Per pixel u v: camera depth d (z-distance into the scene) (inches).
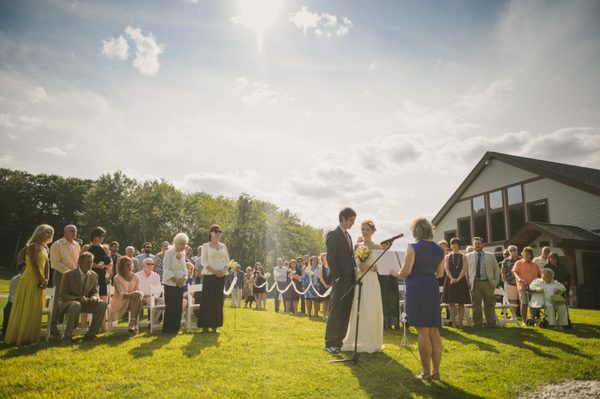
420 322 171.6
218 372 181.0
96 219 1758.1
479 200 952.3
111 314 295.0
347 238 241.6
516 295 384.2
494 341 259.0
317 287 438.6
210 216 1955.0
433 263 177.0
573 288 639.1
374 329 227.1
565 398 150.3
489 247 906.7
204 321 290.4
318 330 308.2
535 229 712.4
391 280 329.1
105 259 303.3
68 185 2397.9
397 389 159.5
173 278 287.3
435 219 1047.0
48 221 2354.8
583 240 663.8
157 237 1700.3
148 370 181.3
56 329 274.2
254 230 1927.9
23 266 271.0
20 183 2311.8
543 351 227.5
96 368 183.6
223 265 301.1
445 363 200.2
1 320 363.3
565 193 770.8
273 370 184.9
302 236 2620.6
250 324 346.0
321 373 180.4
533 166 823.1
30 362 193.9
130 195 1817.2
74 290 258.1
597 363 199.9
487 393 155.0
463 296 327.0
